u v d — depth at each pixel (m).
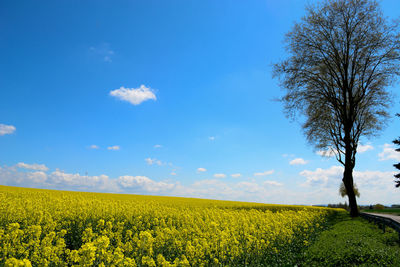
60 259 7.19
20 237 8.38
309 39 29.02
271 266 10.35
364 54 27.89
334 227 19.98
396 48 26.67
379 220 19.53
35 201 18.20
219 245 9.91
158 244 9.62
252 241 10.94
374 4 26.73
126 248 8.45
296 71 29.22
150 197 42.75
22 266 5.46
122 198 33.50
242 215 18.14
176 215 16.84
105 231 11.18
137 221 14.79
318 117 29.83
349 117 29.20
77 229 12.60
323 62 29.31
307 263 10.66
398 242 13.40
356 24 27.75
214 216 16.28
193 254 8.76
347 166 29.20
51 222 11.97
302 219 20.08
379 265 9.70
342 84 30.45
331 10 28.06
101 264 6.56
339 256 10.73
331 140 31.50
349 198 29.19
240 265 9.61
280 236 13.55
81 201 19.11
